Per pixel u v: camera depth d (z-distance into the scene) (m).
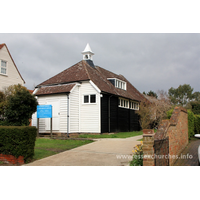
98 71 23.41
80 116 18.81
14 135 8.10
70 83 19.20
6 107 12.28
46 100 18.47
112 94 19.78
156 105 24.67
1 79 19.39
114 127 20.42
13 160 8.07
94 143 13.15
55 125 17.84
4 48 19.89
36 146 11.73
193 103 49.38
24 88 13.01
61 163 8.31
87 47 23.36
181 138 11.32
